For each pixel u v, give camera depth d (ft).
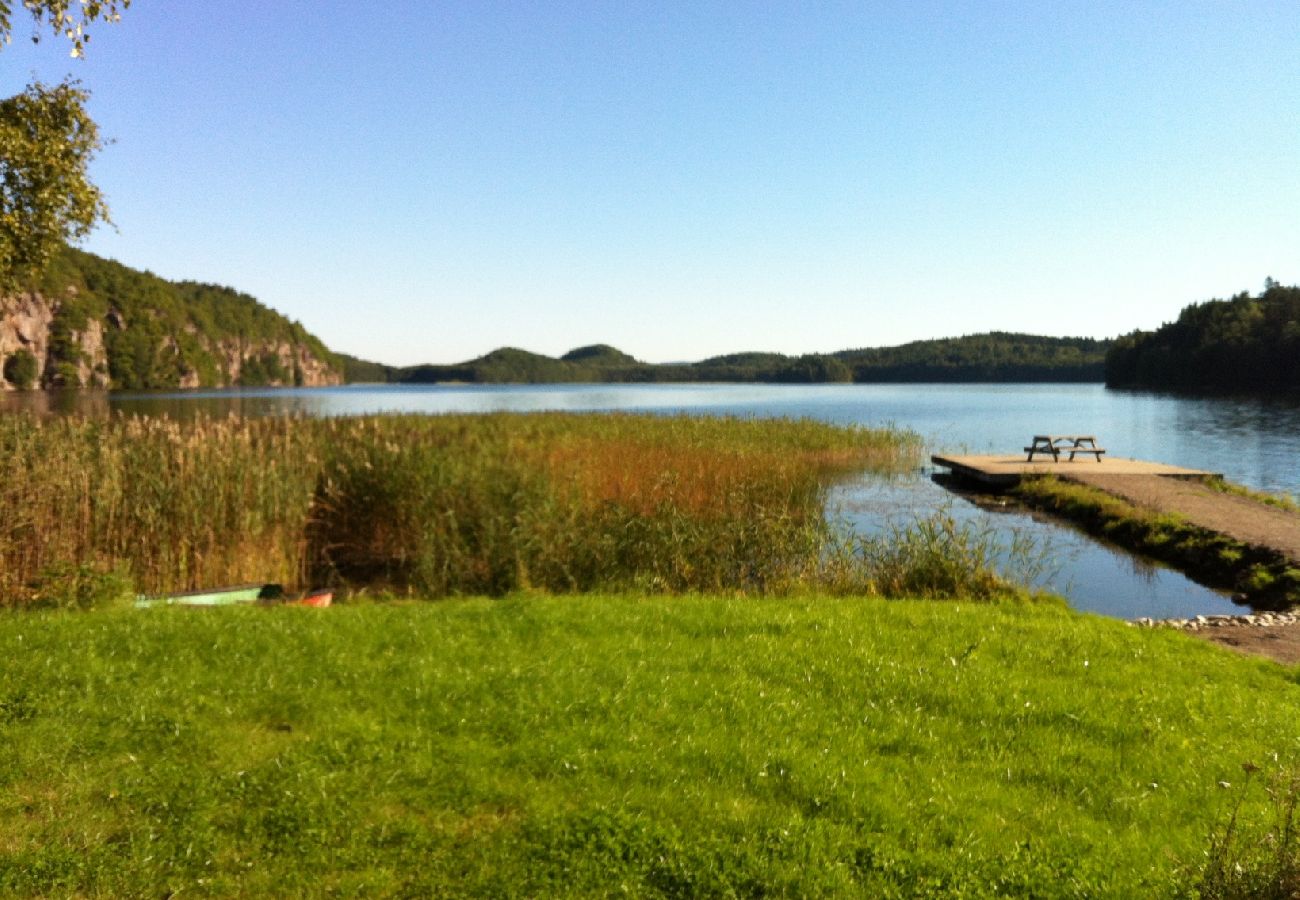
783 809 13.80
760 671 20.31
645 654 21.35
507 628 23.30
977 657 21.76
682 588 36.40
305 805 13.69
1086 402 253.03
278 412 154.71
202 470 40.29
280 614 24.53
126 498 38.06
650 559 38.58
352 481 45.70
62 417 48.67
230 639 21.50
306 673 19.30
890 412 209.26
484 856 12.44
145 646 20.84
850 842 12.82
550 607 25.93
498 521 40.42
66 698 17.48
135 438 43.11
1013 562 45.42
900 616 25.96
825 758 15.57
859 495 69.51
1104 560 46.83
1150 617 35.60
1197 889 11.14
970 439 125.59
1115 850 12.64
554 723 16.88
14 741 15.51
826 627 24.40
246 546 39.50
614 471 56.85
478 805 13.89
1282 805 13.38
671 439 75.31
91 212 46.19
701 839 12.78
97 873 11.85
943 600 32.76
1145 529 49.98
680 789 14.38
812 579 36.94
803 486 64.75
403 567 43.14
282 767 14.83
